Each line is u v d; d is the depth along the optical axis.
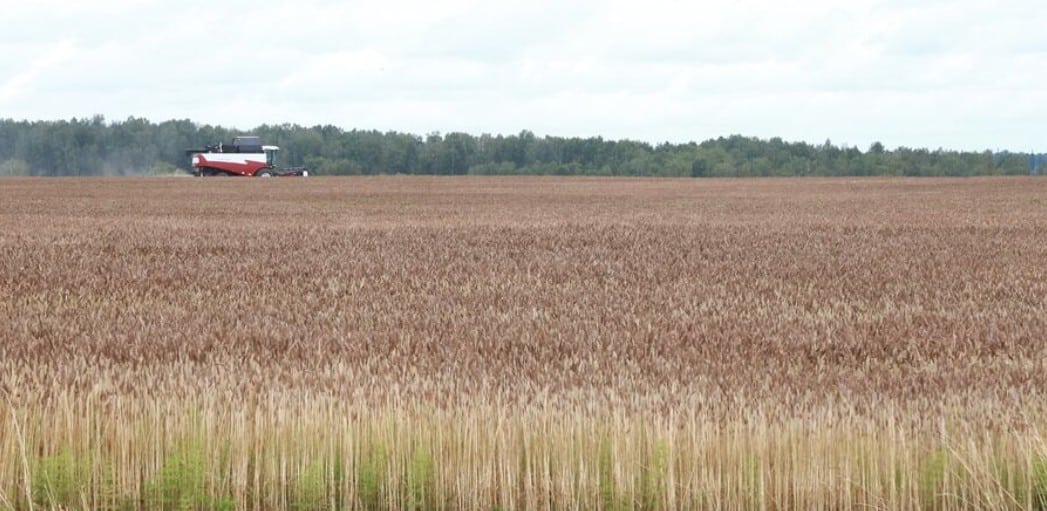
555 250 44.44
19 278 33.56
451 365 18.70
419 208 84.38
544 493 14.20
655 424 14.68
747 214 74.81
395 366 18.41
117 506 14.45
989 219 67.38
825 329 24.09
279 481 14.62
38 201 94.94
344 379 17.27
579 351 20.66
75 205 87.94
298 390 16.30
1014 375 18.38
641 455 14.56
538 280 33.91
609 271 36.38
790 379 17.81
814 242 48.69
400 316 25.94
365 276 34.81
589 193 118.75
